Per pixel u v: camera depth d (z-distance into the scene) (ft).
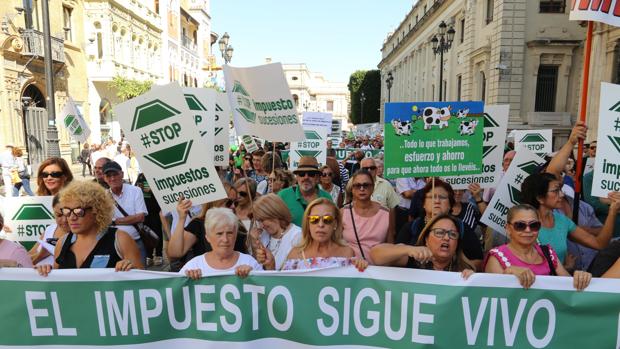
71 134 36.60
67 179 14.24
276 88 14.06
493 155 14.37
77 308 9.20
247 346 9.34
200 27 155.12
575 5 12.15
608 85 10.30
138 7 97.66
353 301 9.11
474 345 8.73
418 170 10.99
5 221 13.58
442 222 9.21
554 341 8.55
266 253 10.71
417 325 8.86
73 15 76.84
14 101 61.11
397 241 11.99
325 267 9.46
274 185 18.22
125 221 15.24
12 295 9.12
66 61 73.92
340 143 72.69
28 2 63.77
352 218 13.08
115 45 85.87
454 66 101.55
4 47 58.54
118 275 9.16
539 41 69.72
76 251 9.66
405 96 173.58
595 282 8.34
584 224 13.91
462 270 9.57
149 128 10.73
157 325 9.30
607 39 58.13
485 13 80.69
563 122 70.74
